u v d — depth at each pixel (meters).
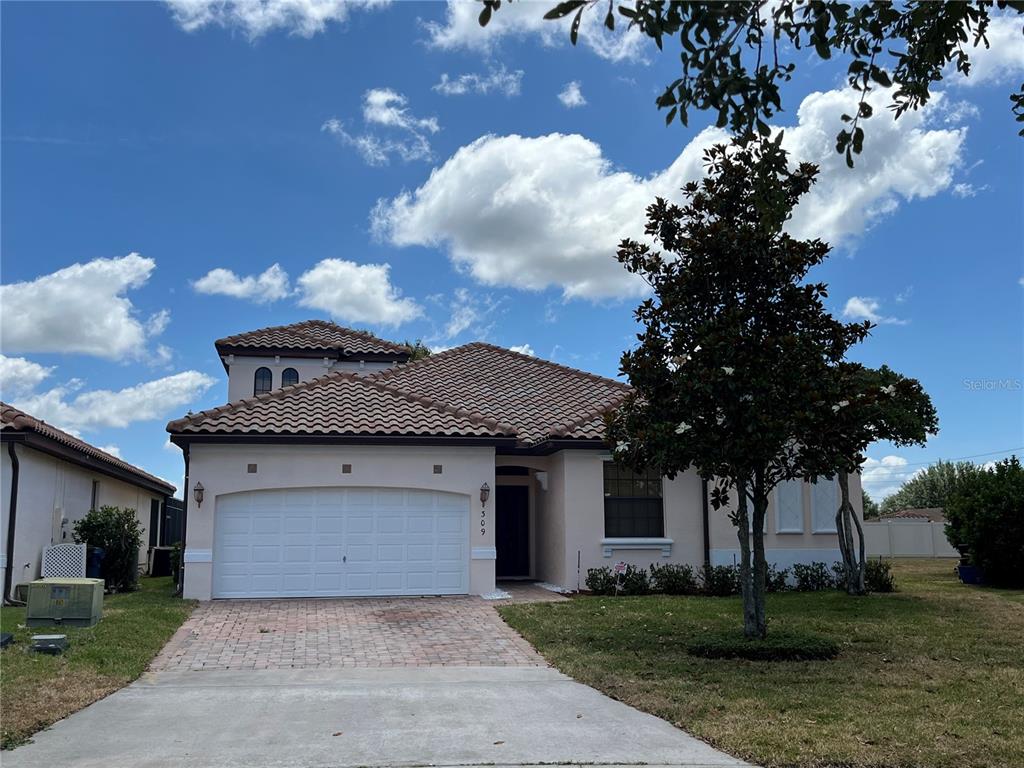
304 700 8.87
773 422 10.50
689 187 12.14
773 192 6.45
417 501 18.03
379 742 7.25
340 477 17.69
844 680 9.66
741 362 10.84
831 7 5.64
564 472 19.06
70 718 8.05
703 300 11.91
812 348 11.09
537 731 7.65
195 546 17.08
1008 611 15.48
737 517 12.20
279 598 17.23
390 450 17.95
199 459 17.28
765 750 6.98
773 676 9.84
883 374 16.27
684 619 14.48
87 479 22.28
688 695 8.88
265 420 17.72
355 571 17.59
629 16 4.77
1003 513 20.14
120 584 19.70
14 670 9.74
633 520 19.50
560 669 10.62
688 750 7.05
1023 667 10.47
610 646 11.93
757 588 11.80
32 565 18.50
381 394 19.86
